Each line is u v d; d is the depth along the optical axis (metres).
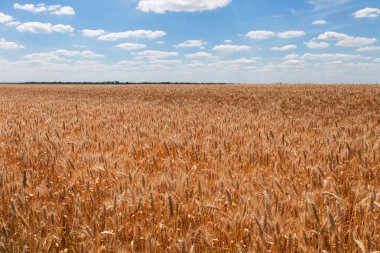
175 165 5.04
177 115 11.62
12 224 3.04
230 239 2.80
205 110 14.18
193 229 3.07
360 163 5.00
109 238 2.87
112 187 4.02
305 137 7.13
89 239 2.78
